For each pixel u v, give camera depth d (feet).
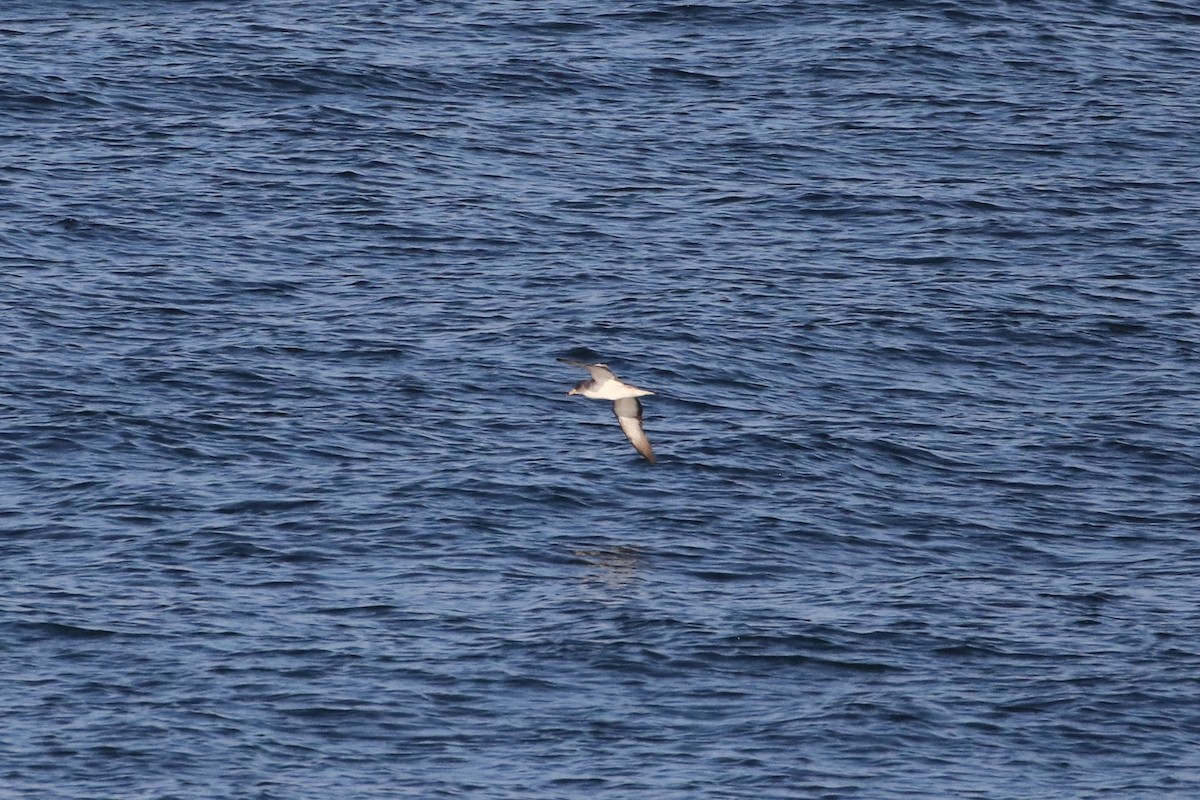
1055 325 268.21
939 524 215.92
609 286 274.77
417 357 251.80
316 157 315.37
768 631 188.55
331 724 171.12
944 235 296.10
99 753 165.17
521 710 174.29
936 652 185.88
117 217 288.92
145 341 252.21
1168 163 325.62
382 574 198.80
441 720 172.35
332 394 240.73
